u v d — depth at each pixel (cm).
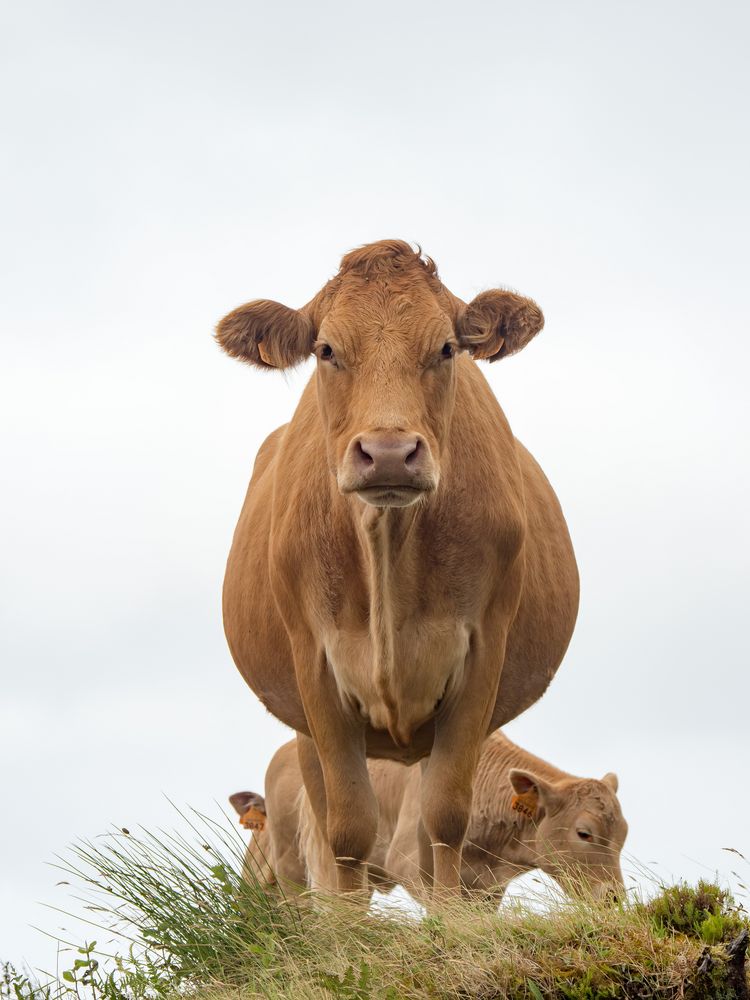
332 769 1162
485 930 941
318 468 1162
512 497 1170
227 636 1423
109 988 1011
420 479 993
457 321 1124
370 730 1194
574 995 859
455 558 1125
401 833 1806
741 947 851
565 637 1326
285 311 1132
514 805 1855
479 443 1162
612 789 1898
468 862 1936
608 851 1817
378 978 898
